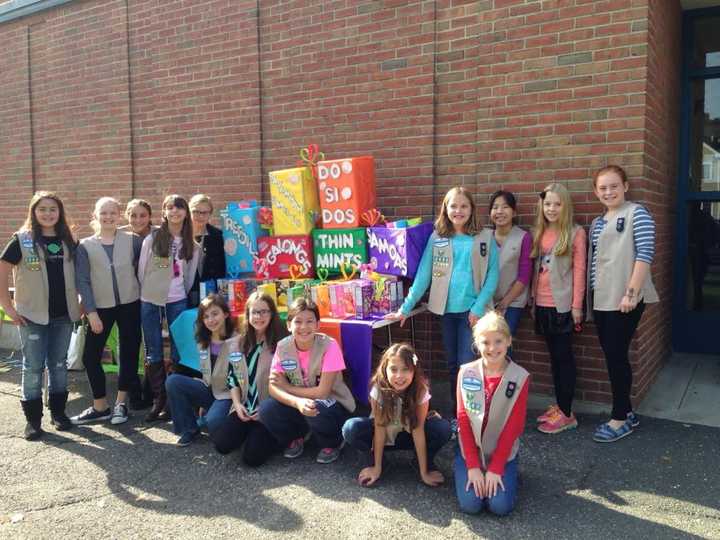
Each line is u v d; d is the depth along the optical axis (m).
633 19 4.09
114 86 6.89
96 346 4.61
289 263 4.95
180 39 6.34
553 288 4.03
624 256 3.75
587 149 4.30
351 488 3.39
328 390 3.71
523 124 4.53
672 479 3.36
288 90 5.71
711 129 5.58
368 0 5.22
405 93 5.10
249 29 5.88
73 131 7.30
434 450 3.47
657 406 4.41
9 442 4.24
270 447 3.78
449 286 4.17
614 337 3.83
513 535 2.86
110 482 3.58
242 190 6.07
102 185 7.12
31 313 4.25
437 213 5.02
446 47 4.89
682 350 5.71
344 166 4.69
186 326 4.54
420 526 2.97
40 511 3.24
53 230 4.36
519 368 3.15
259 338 3.93
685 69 5.55
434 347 5.09
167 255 4.65
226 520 3.09
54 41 7.34
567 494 3.23
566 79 4.35
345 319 4.23
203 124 6.27
